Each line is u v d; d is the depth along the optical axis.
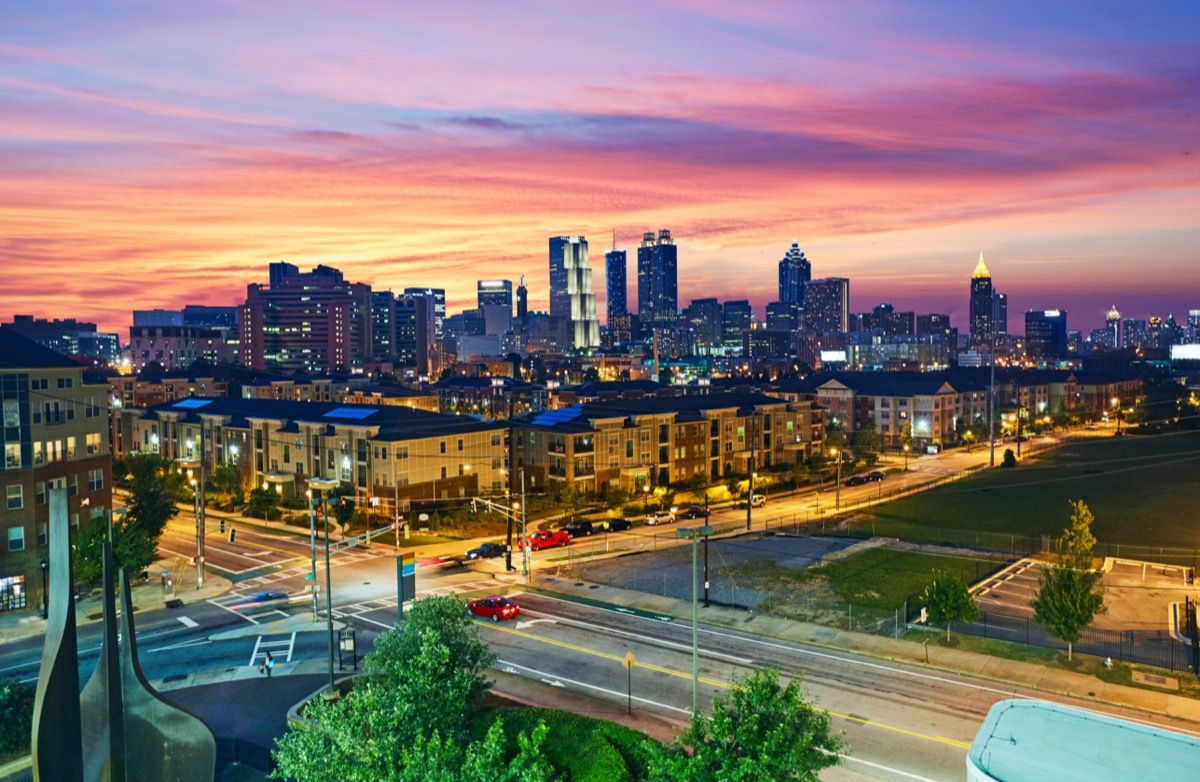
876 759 32.94
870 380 169.50
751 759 21.59
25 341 65.69
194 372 195.00
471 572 66.50
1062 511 91.62
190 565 70.00
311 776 24.72
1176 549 73.69
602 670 43.72
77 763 25.94
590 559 71.19
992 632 49.84
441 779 23.45
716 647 47.47
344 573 66.94
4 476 58.69
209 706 39.91
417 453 91.00
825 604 56.28
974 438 158.75
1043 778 21.22
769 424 130.50
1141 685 40.91
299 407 107.94
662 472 112.12
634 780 27.08
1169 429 176.38
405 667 29.88
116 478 105.81
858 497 103.94
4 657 48.50
